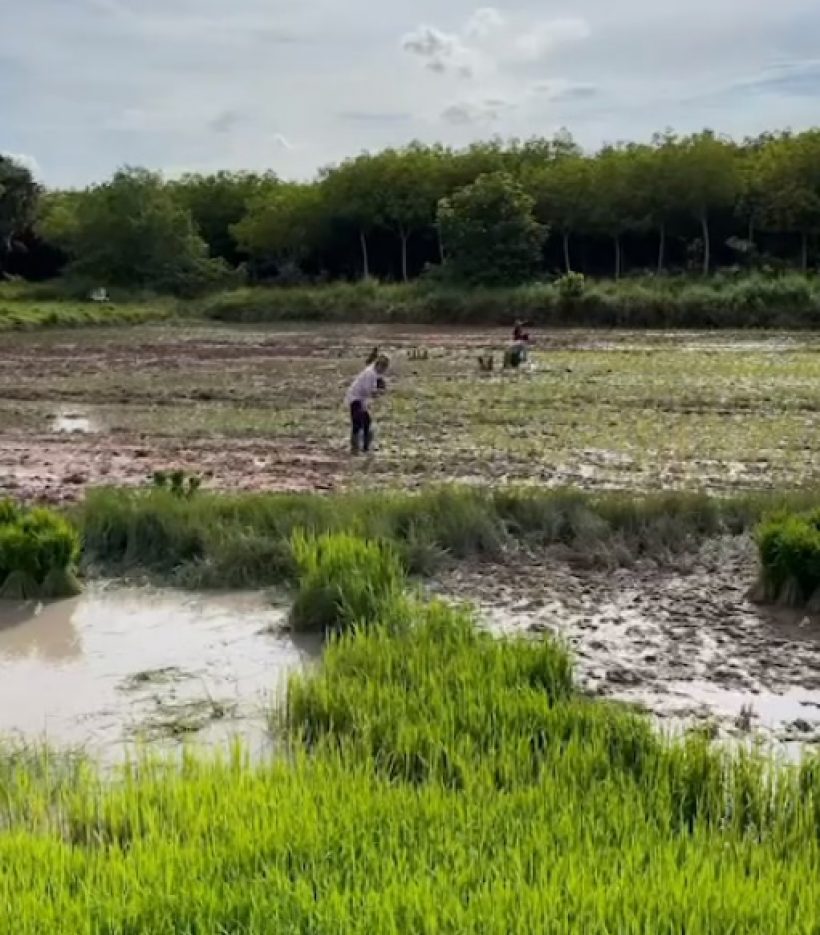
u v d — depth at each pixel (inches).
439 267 2450.8
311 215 2815.0
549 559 450.0
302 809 203.0
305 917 167.2
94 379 1127.0
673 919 164.6
